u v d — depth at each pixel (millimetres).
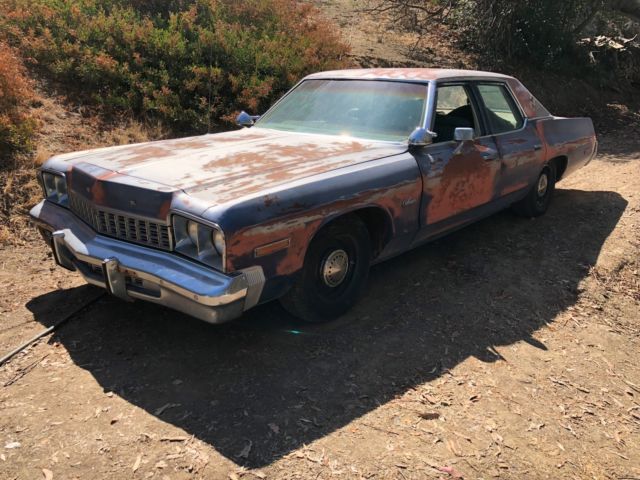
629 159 9586
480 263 5039
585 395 3377
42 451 2611
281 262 3152
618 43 16219
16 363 3291
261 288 3064
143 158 3682
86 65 8258
